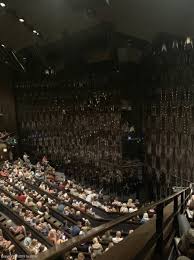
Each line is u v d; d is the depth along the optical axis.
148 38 15.77
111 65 19.59
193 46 14.63
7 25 16.12
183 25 12.89
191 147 14.87
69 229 10.20
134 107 19.00
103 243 7.86
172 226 3.92
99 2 12.20
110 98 20.19
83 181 21.91
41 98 25.77
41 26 16.14
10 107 27.12
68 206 12.54
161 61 16.84
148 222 4.02
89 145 21.84
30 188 16.02
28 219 11.16
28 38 18.66
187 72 15.24
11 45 20.45
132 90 18.97
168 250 3.26
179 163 15.83
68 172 23.61
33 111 26.53
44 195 14.60
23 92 27.02
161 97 17.17
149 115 18.14
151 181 18.25
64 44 19.58
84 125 22.30
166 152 16.83
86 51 19.39
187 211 5.17
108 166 20.09
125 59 18.39
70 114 23.48
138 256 2.90
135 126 19.06
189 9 11.21
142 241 3.29
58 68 23.42
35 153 26.77
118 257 2.87
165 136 16.89
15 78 27.23
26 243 9.16
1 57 23.91
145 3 11.50
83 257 6.86
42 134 26.06
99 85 20.88
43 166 22.75
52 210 12.38
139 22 13.56
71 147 23.47
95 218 10.98
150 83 17.91
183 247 2.59
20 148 27.62
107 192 19.25
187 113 15.25
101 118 20.91
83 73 21.80
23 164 22.72
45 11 13.97
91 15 13.55
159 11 11.95
